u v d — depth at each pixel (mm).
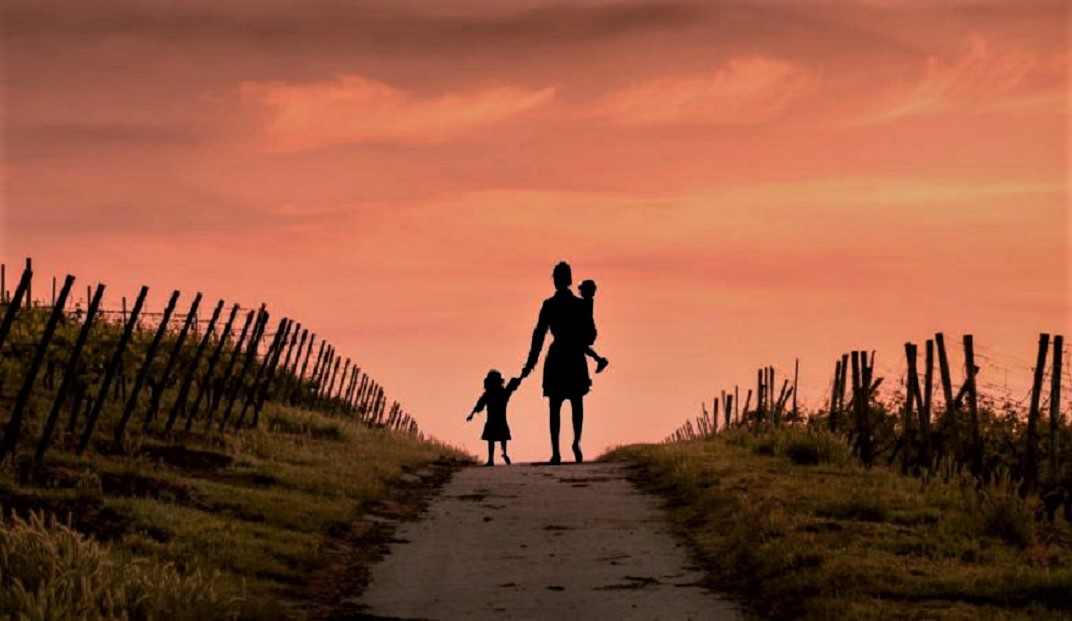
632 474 23078
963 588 12727
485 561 15680
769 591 13500
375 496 20266
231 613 11984
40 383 23094
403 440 32750
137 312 19953
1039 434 20203
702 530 17188
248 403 27031
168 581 12102
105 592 11391
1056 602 12375
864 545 14789
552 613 13094
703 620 12742
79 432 20750
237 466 20734
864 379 22672
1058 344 17312
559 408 25844
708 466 21891
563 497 20484
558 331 25688
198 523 16000
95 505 15727
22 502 15203
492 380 29047
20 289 17219
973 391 19047
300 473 20969
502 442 28906
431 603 13586
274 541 15898
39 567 11727
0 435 18938
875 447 24031
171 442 21781
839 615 11883
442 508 19688
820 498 17453
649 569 15047
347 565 15516
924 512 16672
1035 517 16797
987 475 19594
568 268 25859
